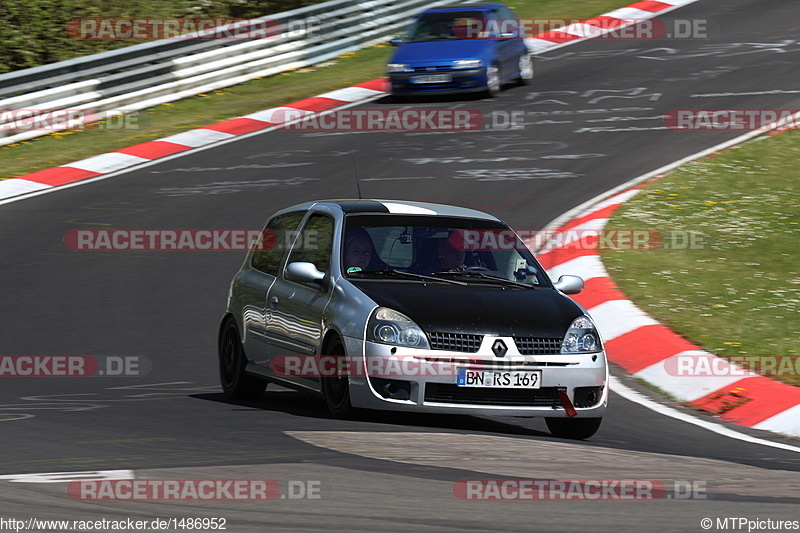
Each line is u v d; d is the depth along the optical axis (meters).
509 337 27.34
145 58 81.25
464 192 58.72
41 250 50.72
